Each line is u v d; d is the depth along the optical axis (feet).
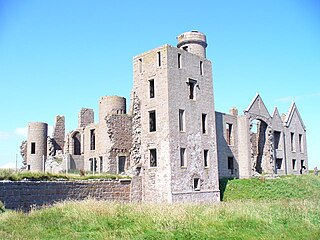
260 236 63.98
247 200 120.67
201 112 138.72
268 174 176.65
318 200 112.37
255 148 195.83
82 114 191.93
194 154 132.36
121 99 160.56
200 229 64.95
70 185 102.42
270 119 189.16
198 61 141.38
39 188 94.07
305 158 219.61
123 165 139.03
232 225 68.64
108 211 73.31
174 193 121.60
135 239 57.93
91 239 57.77
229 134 172.55
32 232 60.29
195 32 156.25
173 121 126.41
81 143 182.60
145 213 73.10
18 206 88.58
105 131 152.46
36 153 194.70
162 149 125.08
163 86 127.75
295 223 73.46
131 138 140.77
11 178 90.84
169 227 64.34
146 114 132.57
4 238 55.62
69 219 68.74
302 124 222.48
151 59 133.69
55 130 203.00
